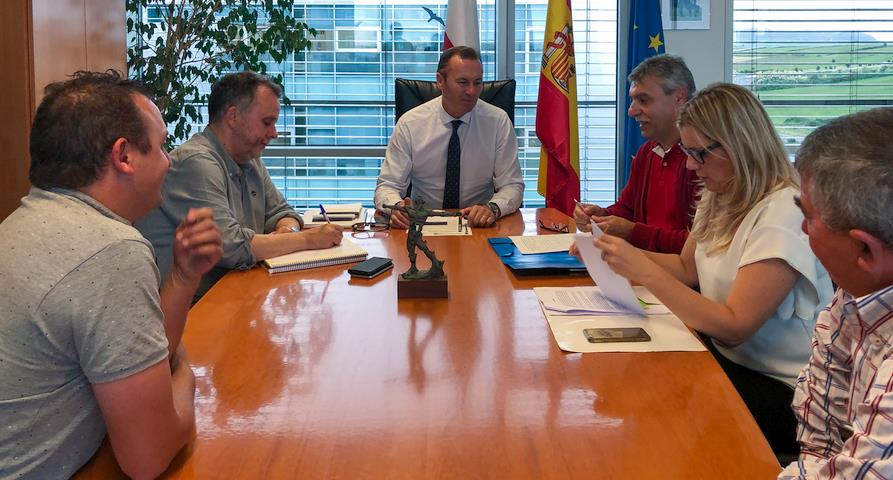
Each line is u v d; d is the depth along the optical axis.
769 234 1.58
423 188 3.48
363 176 5.07
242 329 1.60
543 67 4.29
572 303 1.74
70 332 0.95
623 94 4.83
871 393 0.88
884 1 4.64
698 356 1.42
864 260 0.93
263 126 2.40
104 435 1.06
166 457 1.00
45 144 1.05
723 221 1.74
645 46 4.50
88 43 3.33
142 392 0.96
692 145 1.75
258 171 2.69
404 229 2.72
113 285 0.96
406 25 4.91
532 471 1.00
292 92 4.96
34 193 1.07
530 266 2.03
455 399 1.23
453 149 3.37
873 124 0.92
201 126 4.75
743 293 1.57
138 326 0.97
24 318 0.94
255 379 1.32
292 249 2.24
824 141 0.95
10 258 0.97
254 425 1.14
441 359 1.41
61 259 0.96
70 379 0.98
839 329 1.14
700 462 1.03
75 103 1.06
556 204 4.32
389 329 1.59
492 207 2.94
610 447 1.07
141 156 1.09
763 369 1.72
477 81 3.23
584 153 4.97
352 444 1.08
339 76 4.96
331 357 1.43
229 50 4.30
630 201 2.87
